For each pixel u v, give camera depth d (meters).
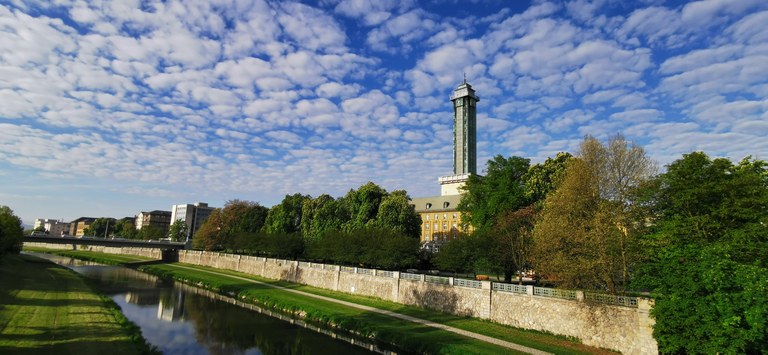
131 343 25.25
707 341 19.53
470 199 54.78
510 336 28.97
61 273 61.19
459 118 151.25
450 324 32.88
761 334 17.78
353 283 50.03
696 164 28.08
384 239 55.66
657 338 21.89
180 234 175.12
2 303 30.98
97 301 38.56
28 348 20.75
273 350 29.86
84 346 22.62
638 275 24.11
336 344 31.19
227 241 100.31
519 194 47.16
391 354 28.58
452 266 46.31
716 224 25.55
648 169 30.25
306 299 45.75
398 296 43.28
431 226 108.38
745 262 22.34
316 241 70.50
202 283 63.00
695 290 19.64
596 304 26.55
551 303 29.62
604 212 27.47
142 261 100.06
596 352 25.14
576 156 33.06
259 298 48.25
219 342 31.75
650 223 28.97
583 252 27.95
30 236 82.25
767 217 25.45
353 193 73.69
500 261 42.66
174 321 38.41
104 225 198.62
